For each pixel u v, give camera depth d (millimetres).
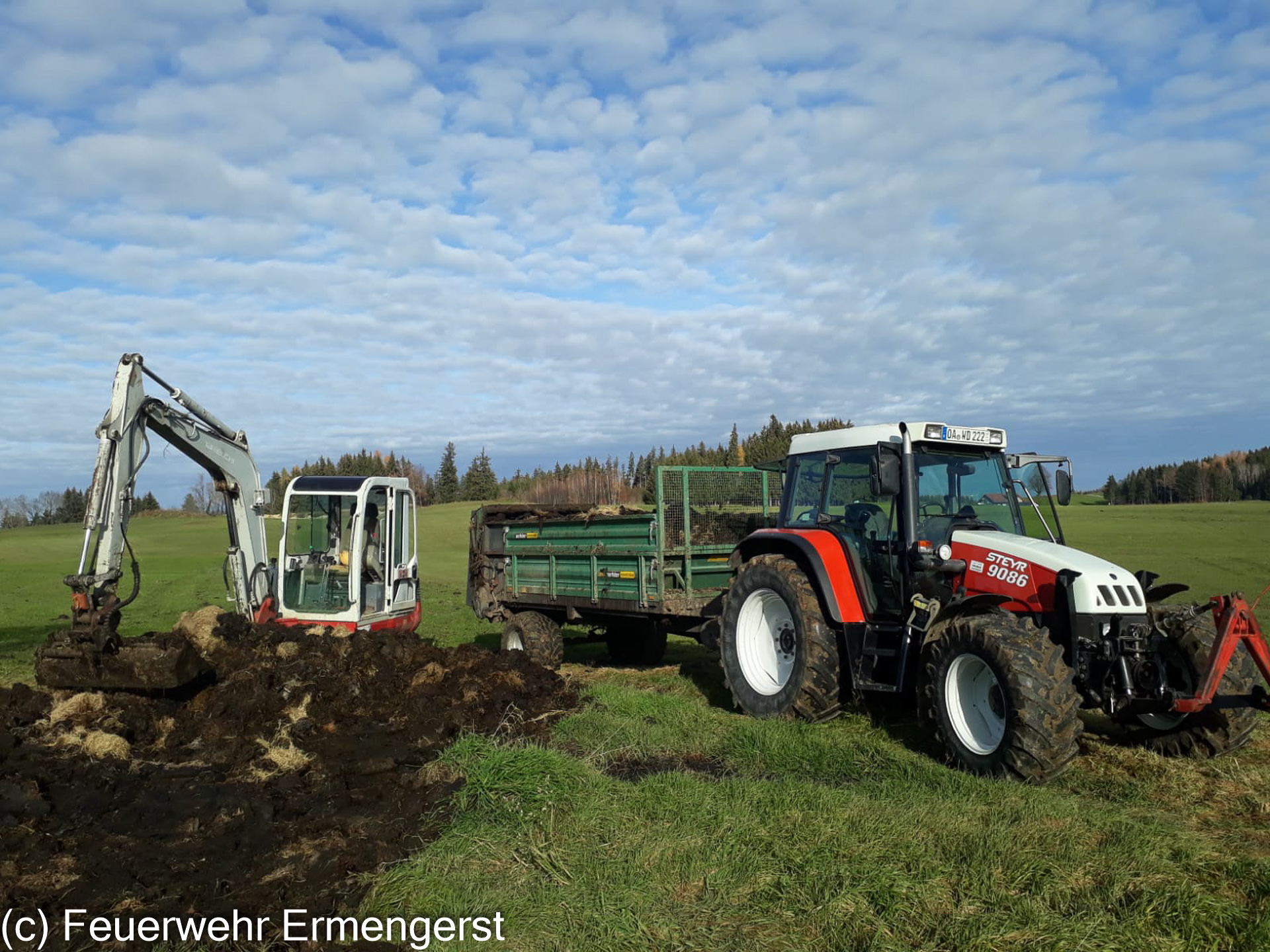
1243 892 3543
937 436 6441
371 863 3971
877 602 6617
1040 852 3869
